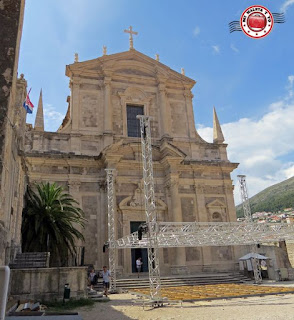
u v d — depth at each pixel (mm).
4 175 6406
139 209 30188
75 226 27828
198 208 31969
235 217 32781
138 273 26859
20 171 18531
